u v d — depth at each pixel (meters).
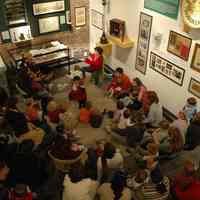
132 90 6.61
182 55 5.86
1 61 6.77
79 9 8.37
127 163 5.30
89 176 4.50
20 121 5.12
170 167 5.34
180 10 5.57
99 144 4.86
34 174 4.02
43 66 7.67
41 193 4.08
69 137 5.18
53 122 6.12
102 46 7.73
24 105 6.79
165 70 6.42
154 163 4.37
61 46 8.10
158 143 5.04
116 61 8.09
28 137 4.86
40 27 8.02
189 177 4.22
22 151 4.12
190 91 5.95
